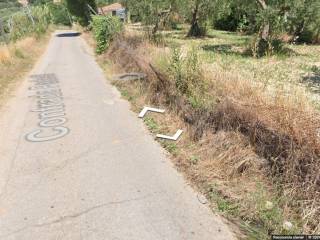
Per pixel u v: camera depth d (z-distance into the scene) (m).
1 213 4.01
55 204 4.14
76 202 4.16
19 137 6.30
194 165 4.79
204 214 3.83
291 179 3.88
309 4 15.30
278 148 4.13
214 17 24.64
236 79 5.94
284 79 9.77
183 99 6.34
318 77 10.11
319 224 3.38
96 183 4.57
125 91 9.05
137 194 4.28
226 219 3.72
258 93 5.25
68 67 13.96
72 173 4.87
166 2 19.14
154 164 5.02
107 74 11.69
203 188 4.28
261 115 4.45
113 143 5.85
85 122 6.97
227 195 4.04
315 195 3.59
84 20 39.41
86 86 10.23
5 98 9.18
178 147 5.41
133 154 5.39
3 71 12.52
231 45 18.27
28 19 39.69
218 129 5.21
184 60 7.17
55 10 64.12
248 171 4.37
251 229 3.53
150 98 7.71
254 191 4.03
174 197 4.17
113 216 3.88
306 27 20.59
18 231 3.69
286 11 15.07
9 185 4.61
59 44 25.58
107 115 7.34
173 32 27.31
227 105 5.03
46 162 5.24
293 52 15.91
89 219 3.84
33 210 4.04
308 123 3.90
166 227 3.66
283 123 4.10
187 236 3.52
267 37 15.20
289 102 4.56
